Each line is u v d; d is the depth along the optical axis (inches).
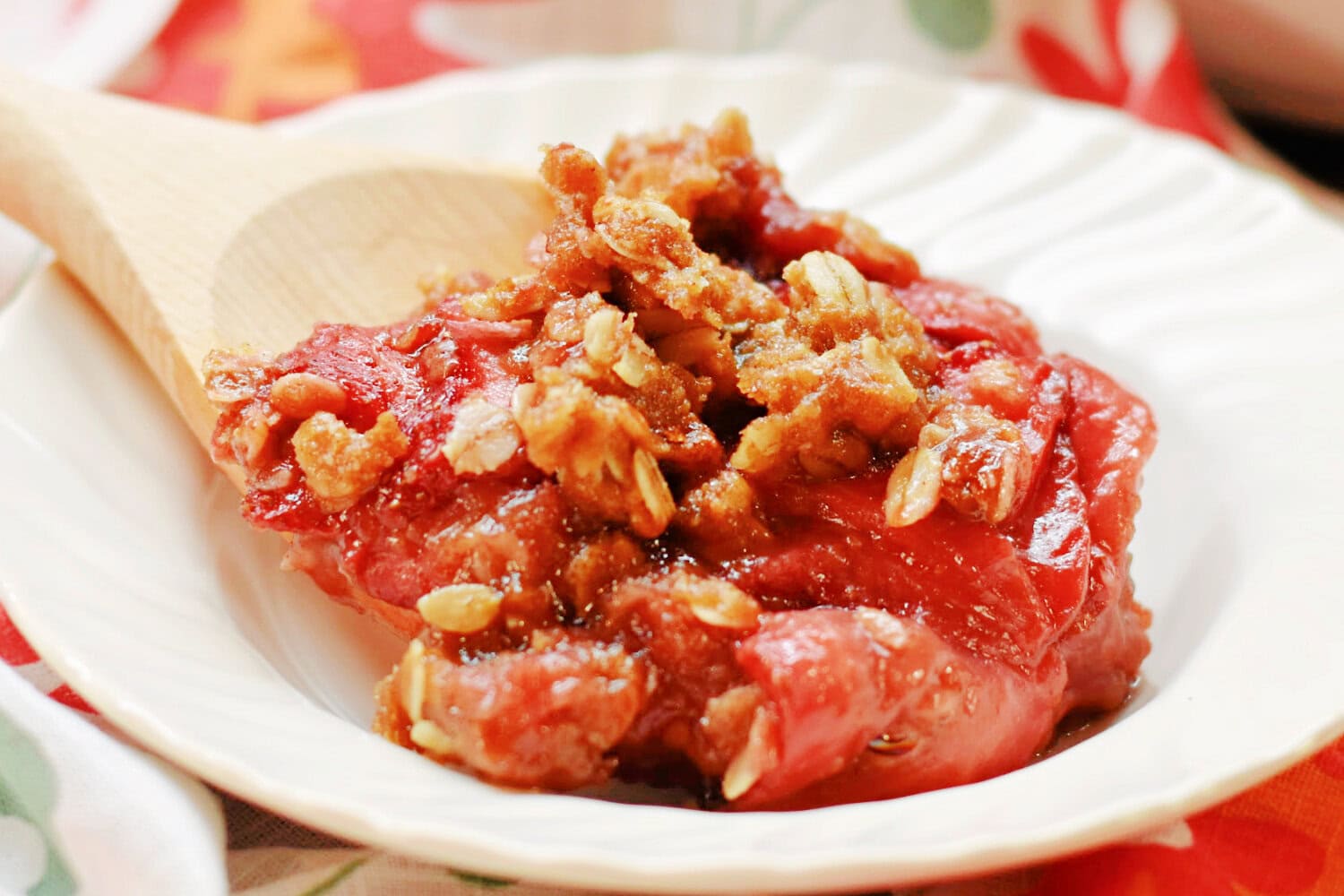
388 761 8.9
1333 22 14.5
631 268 9.7
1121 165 12.7
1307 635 9.5
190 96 13.6
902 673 9.0
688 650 9.1
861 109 13.1
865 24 15.2
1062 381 10.2
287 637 10.2
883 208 12.6
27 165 10.7
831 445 9.5
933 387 10.0
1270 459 10.7
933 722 9.1
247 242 10.8
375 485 9.5
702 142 10.9
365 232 11.2
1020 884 9.0
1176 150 12.7
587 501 9.3
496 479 9.3
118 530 9.8
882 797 9.2
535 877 8.3
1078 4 14.8
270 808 8.6
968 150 12.9
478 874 9.0
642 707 9.1
